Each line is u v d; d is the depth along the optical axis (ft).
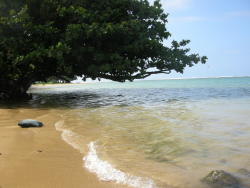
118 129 25.34
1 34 63.87
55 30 64.34
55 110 43.06
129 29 66.95
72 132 24.12
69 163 15.34
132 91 102.27
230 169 14.06
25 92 70.74
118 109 42.42
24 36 65.26
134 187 11.87
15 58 60.44
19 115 36.94
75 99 68.64
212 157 16.20
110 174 13.48
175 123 27.96
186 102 50.70
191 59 74.28
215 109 38.70
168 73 75.77
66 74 74.02
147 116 33.55
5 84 66.90
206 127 25.34
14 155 17.10
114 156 16.58
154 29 77.77
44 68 70.54
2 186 12.37
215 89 94.79
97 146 19.03
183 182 12.37
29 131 24.82
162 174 13.41
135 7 75.97
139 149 18.15
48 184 12.46
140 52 72.08
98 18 68.54
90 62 70.03
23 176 13.50
